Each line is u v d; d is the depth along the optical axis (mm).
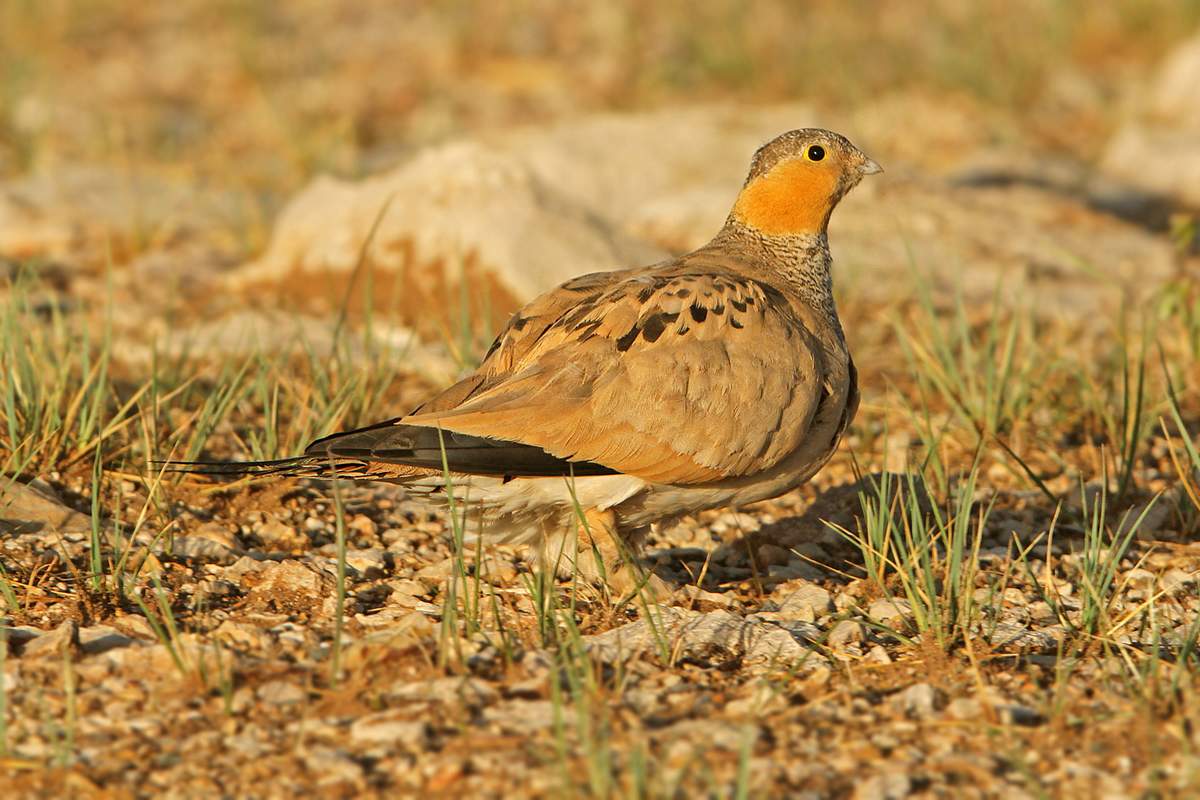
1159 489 12469
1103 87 29562
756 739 8078
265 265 18328
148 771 7750
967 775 7789
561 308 10359
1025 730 8203
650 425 9562
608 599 9969
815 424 10219
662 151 22891
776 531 11633
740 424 9703
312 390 13750
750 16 33219
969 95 28641
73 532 10844
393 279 17438
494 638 9250
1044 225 20875
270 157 25016
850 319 17438
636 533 10633
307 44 32344
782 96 28719
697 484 9883
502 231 17250
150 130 26000
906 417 14273
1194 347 15422
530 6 34812
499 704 8414
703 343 9734
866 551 10336
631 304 9828
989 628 9594
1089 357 15953
